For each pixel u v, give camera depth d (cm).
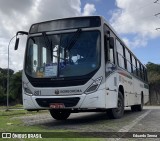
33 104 1203
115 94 1338
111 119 1390
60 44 1225
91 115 1736
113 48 1381
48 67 1207
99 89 1146
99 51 1179
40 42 1266
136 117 1518
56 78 1173
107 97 1202
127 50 1764
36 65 1238
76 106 1142
